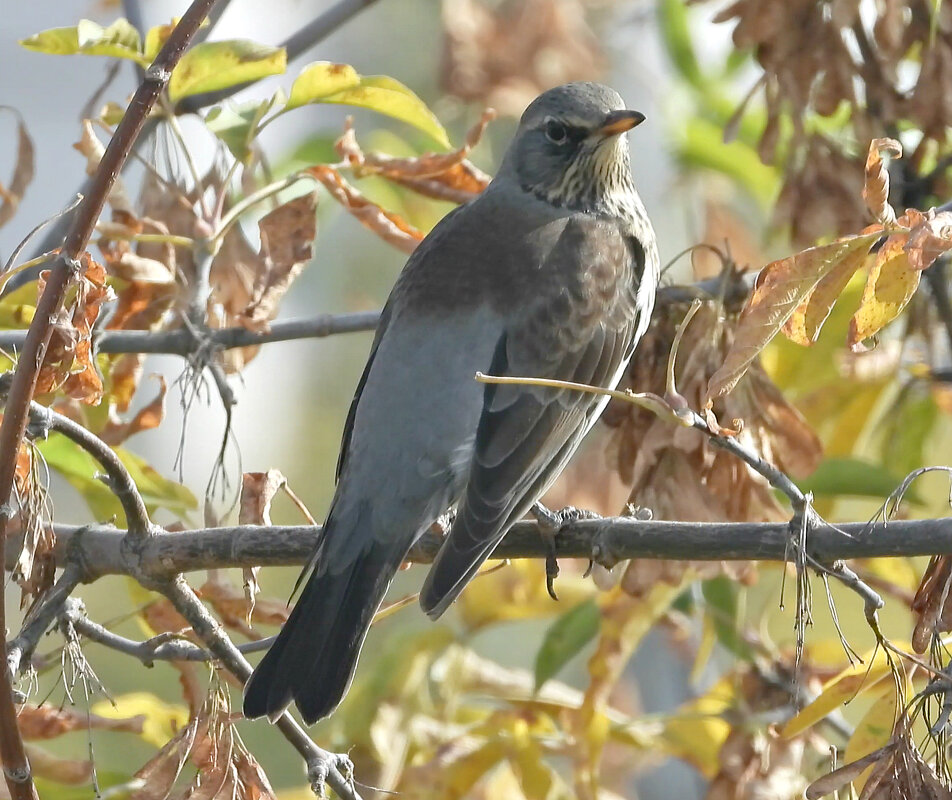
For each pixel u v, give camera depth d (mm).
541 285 9828
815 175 10039
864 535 7055
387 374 9672
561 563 11336
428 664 10633
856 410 11422
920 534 6984
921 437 11688
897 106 10062
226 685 7914
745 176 13875
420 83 20719
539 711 10383
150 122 10945
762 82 10125
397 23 21062
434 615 8234
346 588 8859
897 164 10508
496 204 10602
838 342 11164
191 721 7773
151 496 9797
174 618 8953
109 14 16156
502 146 17188
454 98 15797
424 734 10391
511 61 15766
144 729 9867
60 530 8258
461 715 11008
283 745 16609
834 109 9898
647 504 9305
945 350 11766
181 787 8734
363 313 10344
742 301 9695
